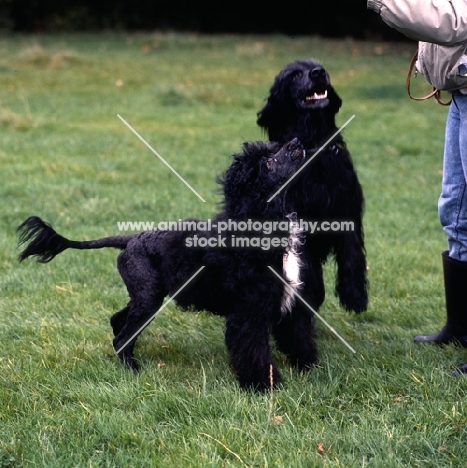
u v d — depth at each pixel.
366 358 6.45
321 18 44.16
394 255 9.55
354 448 4.91
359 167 15.15
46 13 43.31
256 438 5.01
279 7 44.75
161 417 5.40
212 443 4.93
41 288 8.35
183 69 29.64
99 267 9.09
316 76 6.83
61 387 5.88
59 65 29.19
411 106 22.42
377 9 5.58
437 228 11.17
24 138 17.25
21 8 42.56
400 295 8.39
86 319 7.54
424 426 5.08
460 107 6.05
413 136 18.00
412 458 4.78
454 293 6.80
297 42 39.66
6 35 40.72
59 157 15.33
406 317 7.72
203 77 27.59
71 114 20.55
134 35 42.28
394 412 5.34
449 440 5.01
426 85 25.42
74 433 5.17
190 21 45.12
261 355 5.89
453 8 5.43
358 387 5.80
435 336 7.03
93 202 11.79
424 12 5.41
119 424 5.21
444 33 5.45
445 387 5.67
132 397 5.66
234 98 23.08
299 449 4.83
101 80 26.77
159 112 21.11
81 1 44.00
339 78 27.59
